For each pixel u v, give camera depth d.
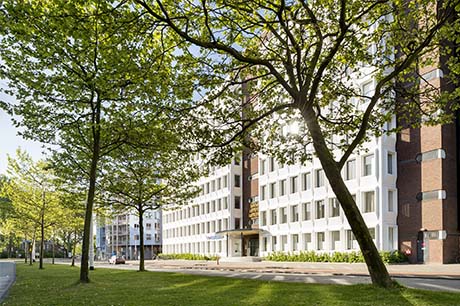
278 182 54.47
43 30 13.89
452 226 37.19
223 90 15.29
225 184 69.50
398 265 35.62
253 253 63.31
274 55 16.86
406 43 16.17
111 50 14.06
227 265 44.59
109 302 12.62
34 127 19.27
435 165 37.81
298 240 50.47
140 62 14.40
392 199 40.84
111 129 16.61
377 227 39.81
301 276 24.09
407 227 39.59
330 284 16.53
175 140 15.31
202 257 70.00
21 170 36.81
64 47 15.71
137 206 32.41
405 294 11.80
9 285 20.78
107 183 28.72
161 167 29.39
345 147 17.78
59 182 27.81
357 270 28.62
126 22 12.31
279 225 53.88
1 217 57.03
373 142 40.91
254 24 14.08
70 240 97.94
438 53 16.31
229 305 11.23
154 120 15.34
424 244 37.94
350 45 16.77
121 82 14.48
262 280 20.06
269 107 17.11
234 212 67.69
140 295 14.30
